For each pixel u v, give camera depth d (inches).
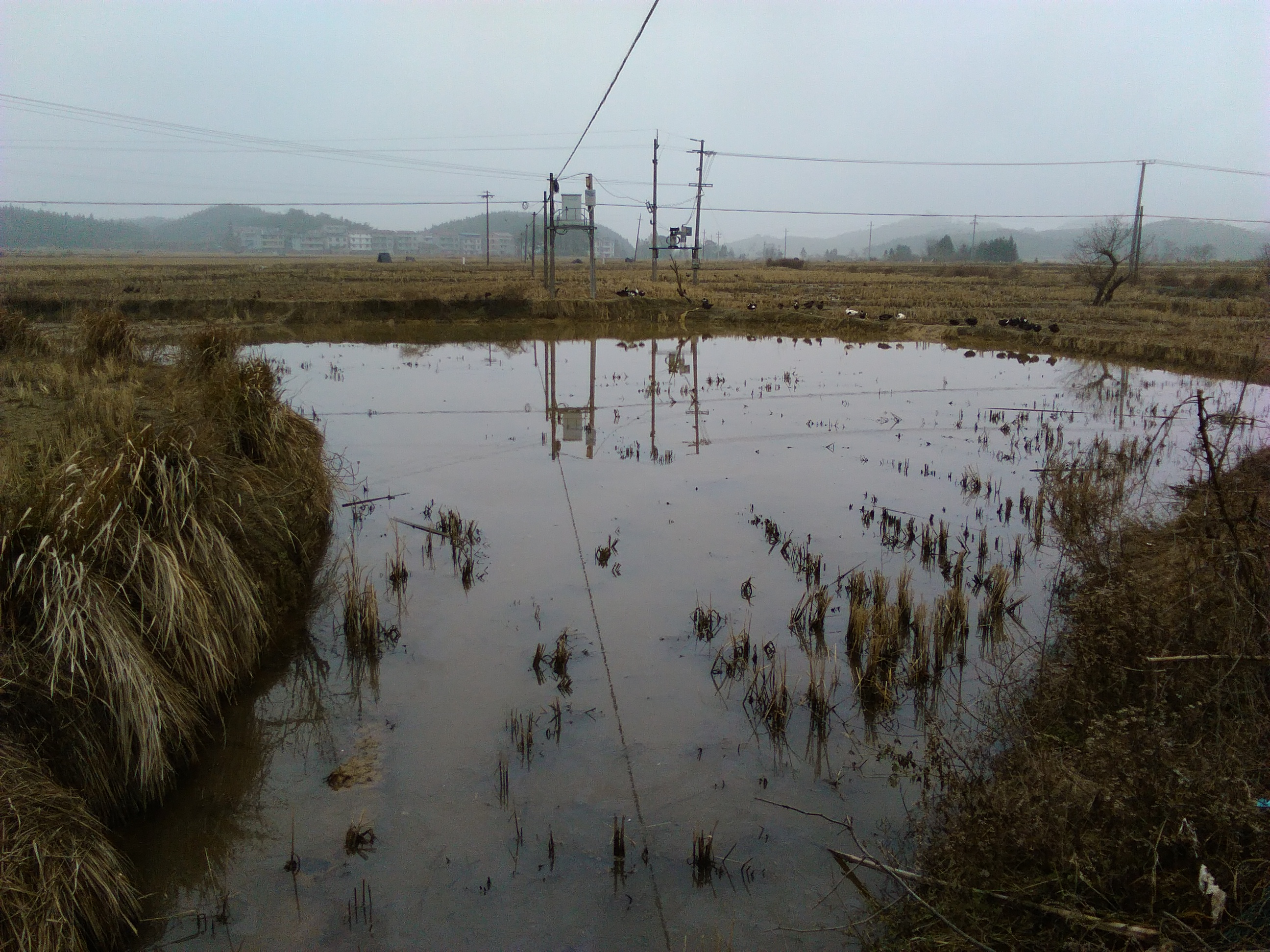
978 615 299.1
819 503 429.1
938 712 241.1
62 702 185.3
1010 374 874.8
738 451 538.0
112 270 2236.7
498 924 167.9
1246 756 158.4
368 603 281.3
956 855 159.2
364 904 172.7
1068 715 207.6
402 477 473.4
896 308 1519.4
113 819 192.7
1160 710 177.6
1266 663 177.3
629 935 165.0
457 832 195.0
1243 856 141.9
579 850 189.0
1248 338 1040.8
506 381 805.9
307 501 376.2
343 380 794.2
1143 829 150.4
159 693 205.5
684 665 269.9
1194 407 674.2
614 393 743.1
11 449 307.9
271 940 163.8
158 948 161.3
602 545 371.6
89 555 211.0
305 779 214.2
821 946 161.0
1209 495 232.5
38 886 147.5
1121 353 993.5
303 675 265.6
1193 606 197.0
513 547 368.8
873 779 213.2
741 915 169.5
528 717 241.1
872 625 276.8
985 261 5718.5
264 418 386.3
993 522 400.8
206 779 213.0
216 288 1523.1
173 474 262.2
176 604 224.7
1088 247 1943.9
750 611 306.0
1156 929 132.6
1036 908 143.1
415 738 231.9
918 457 523.2
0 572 193.8
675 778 214.1
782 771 216.7
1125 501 338.0
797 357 1014.4
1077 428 608.1
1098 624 215.3
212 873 181.9
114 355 566.6
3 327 577.0
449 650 280.7
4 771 160.7
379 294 1445.6
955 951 144.4
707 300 1497.3
